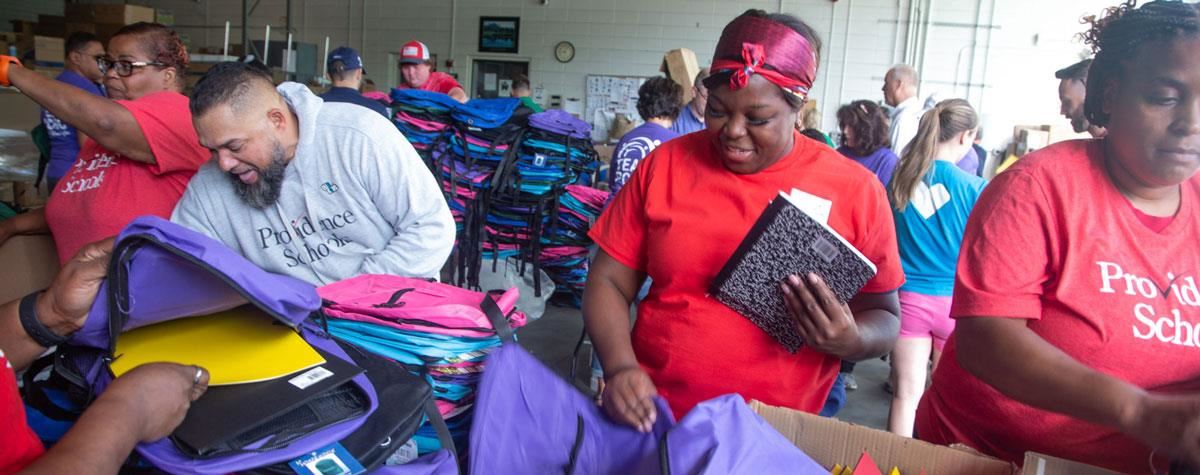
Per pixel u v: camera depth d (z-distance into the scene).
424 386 1.06
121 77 1.97
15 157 3.80
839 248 1.10
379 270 1.64
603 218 1.41
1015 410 1.14
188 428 0.85
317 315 1.18
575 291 3.90
